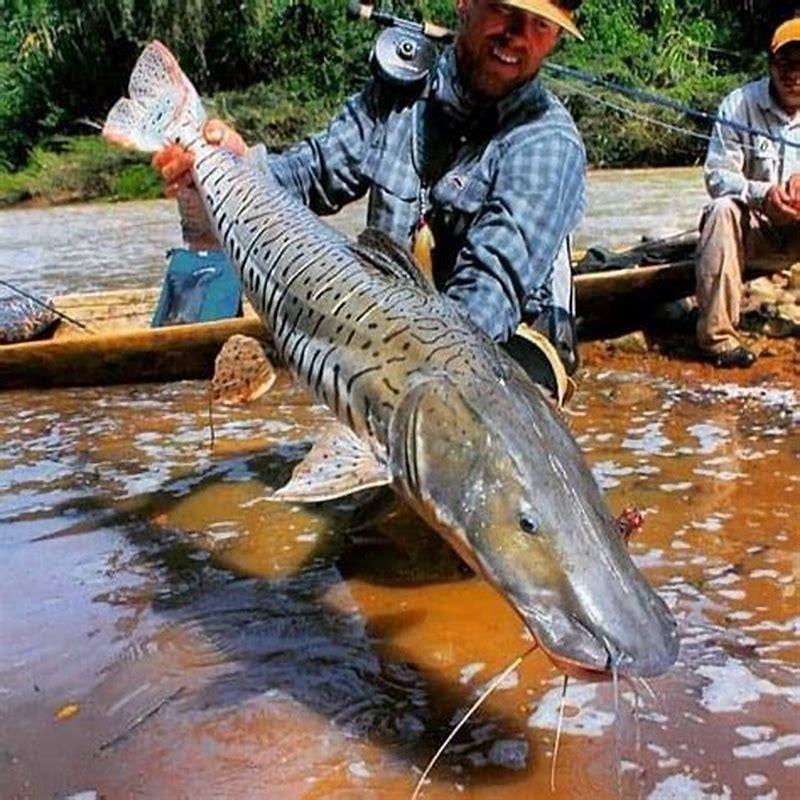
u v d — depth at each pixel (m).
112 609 3.56
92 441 5.36
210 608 3.54
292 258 3.34
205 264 7.00
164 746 2.79
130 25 36.19
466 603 3.51
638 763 2.63
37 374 6.36
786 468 4.59
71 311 7.68
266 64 36.69
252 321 6.31
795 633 3.22
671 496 4.30
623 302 6.77
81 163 30.12
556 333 4.37
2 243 16.78
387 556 3.87
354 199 4.65
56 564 3.91
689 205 17.12
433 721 2.86
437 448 2.69
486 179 4.09
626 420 5.39
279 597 3.61
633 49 34.06
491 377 2.76
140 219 20.78
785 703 2.86
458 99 4.11
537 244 3.81
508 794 2.54
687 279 6.78
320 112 34.78
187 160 4.00
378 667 3.14
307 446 5.14
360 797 2.55
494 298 3.67
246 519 4.27
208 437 5.35
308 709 2.93
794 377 6.05
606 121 27.73
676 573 3.62
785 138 6.57
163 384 6.46
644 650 2.30
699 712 2.84
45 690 3.07
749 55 35.19
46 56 37.53
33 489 4.69
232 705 2.96
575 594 2.39
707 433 5.12
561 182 3.93
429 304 2.96
